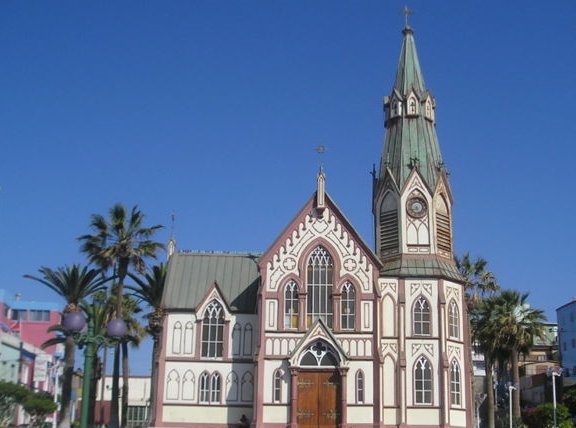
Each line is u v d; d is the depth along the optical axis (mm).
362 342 63156
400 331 64125
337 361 62156
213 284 68375
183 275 70500
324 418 61469
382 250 69125
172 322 67750
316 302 64438
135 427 99625
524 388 110188
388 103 74438
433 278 65750
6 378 102125
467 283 83750
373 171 72688
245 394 65938
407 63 74812
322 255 65312
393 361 63688
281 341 63375
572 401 84812
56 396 96125
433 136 72875
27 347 115125
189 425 65250
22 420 100438
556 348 129500
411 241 67812
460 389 65125
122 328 32594
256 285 69500
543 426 78062
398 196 69062
